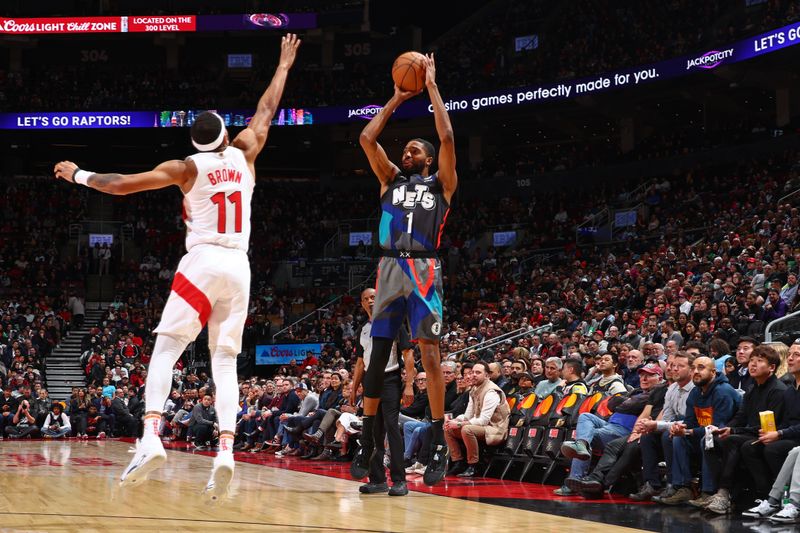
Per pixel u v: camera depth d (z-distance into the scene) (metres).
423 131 33.25
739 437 6.31
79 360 25.14
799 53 23.45
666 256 18.80
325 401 12.99
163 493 6.45
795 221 16.91
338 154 35.88
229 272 4.30
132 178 4.23
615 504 6.54
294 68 34.72
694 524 5.45
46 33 31.44
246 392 15.64
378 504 5.89
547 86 27.73
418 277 6.12
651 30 29.59
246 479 8.16
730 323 12.41
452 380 10.37
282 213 32.69
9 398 19.14
